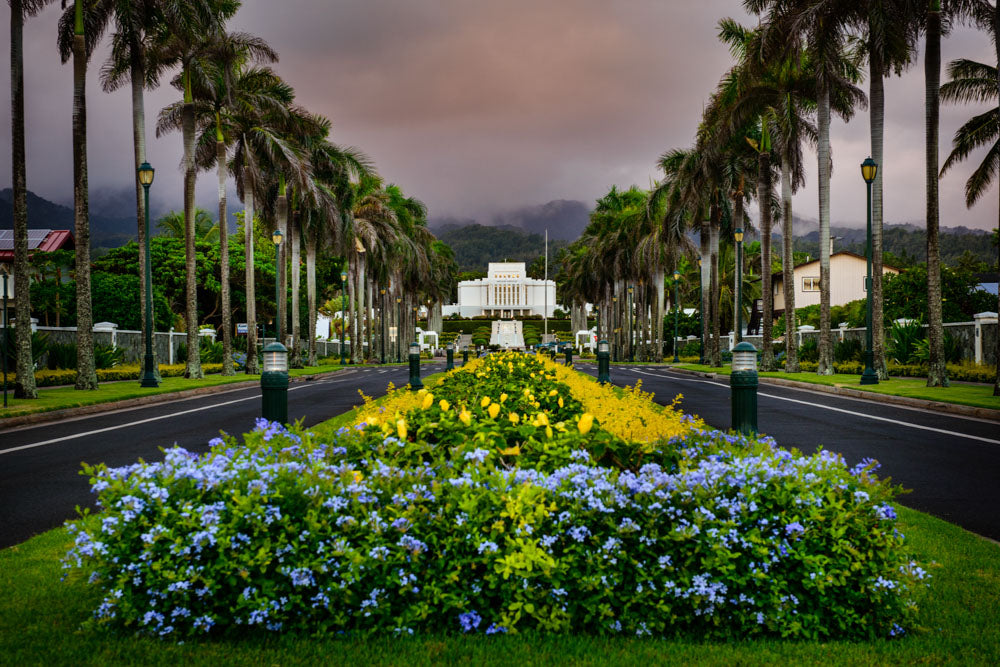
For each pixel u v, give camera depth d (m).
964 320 29.81
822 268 25.86
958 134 23.61
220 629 3.25
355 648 3.02
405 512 3.24
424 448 4.00
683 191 37.03
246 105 30.86
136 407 16.42
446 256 82.81
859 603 3.26
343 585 3.10
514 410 5.74
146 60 25.97
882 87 22.86
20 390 16.48
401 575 3.17
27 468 8.34
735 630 3.26
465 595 3.20
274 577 3.17
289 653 2.99
